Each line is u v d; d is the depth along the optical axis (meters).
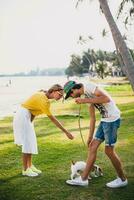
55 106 18.47
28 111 6.23
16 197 5.41
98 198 5.28
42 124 12.16
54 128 11.29
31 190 5.67
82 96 5.71
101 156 7.60
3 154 8.09
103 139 5.62
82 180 5.77
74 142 9.13
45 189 5.70
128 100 19.77
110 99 5.42
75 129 11.05
